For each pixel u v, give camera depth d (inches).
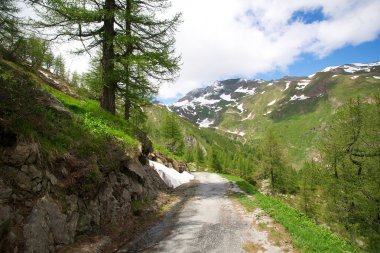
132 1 883.4
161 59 875.4
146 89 1097.4
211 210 751.7
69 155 483.8
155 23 884.0
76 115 672.4
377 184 1046.4
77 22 812.6
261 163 2247.8
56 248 381.1
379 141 1064.2
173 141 2906.0
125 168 674.2
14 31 888.3
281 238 517.7
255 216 677.3
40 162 406.6
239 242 498.0
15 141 379.9
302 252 454.0
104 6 859.4
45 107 529.0
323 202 1432.1
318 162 1336.1
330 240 544.7
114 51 952.3
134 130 993.5
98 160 559.8
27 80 514.9
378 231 1016.2
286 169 2249.0
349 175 1155.3
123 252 441.7
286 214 698.8
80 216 452.4
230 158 6033.5
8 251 310.7
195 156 4931.1
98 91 1409.9
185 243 488.7
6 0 856.3
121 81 955.3
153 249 457.4
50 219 384.2
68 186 445.7
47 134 463.5
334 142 1192.8
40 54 1141.7
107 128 781.3
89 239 446.0
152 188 847.7
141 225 583.8
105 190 544.7
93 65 1366.9
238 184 1396.4
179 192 1084.5
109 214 532.1
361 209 1099.9
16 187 355.9
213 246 477.1
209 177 1948.8
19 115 405.4
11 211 334.0
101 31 879.7
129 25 914.1
